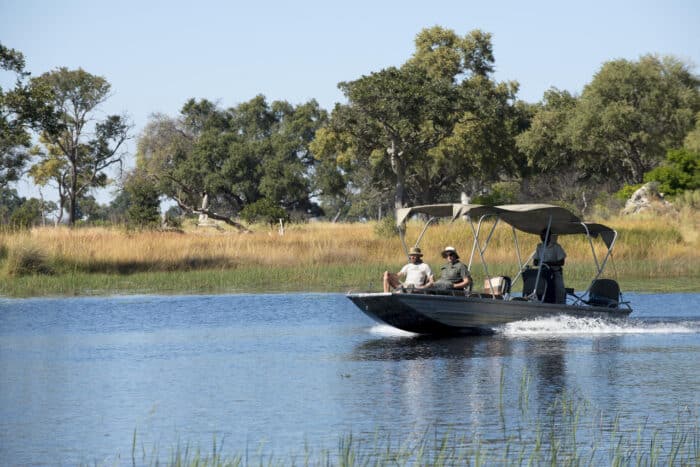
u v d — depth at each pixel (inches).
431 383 1316.4
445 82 6889.8
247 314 2229.3
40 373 1435.8
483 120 7436.0
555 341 1749.5
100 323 2066.9
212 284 2977.4
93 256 3408.0
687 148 6648.6
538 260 1957.4
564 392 1235.2
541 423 1058.1
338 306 2401.6
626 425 1044.5
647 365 1455.5
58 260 3297.2
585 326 1900.8
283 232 5157.5
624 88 7765.8
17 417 1127.6
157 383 1342.3
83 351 1665.8
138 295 2699.3
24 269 3159.5
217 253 3558.1
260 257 3528.5
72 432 1051.3
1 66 4274.1
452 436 1002.1
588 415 1094.4
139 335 1877.5
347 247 3713.1
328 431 1035.3
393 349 1667.1
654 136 7672.2
